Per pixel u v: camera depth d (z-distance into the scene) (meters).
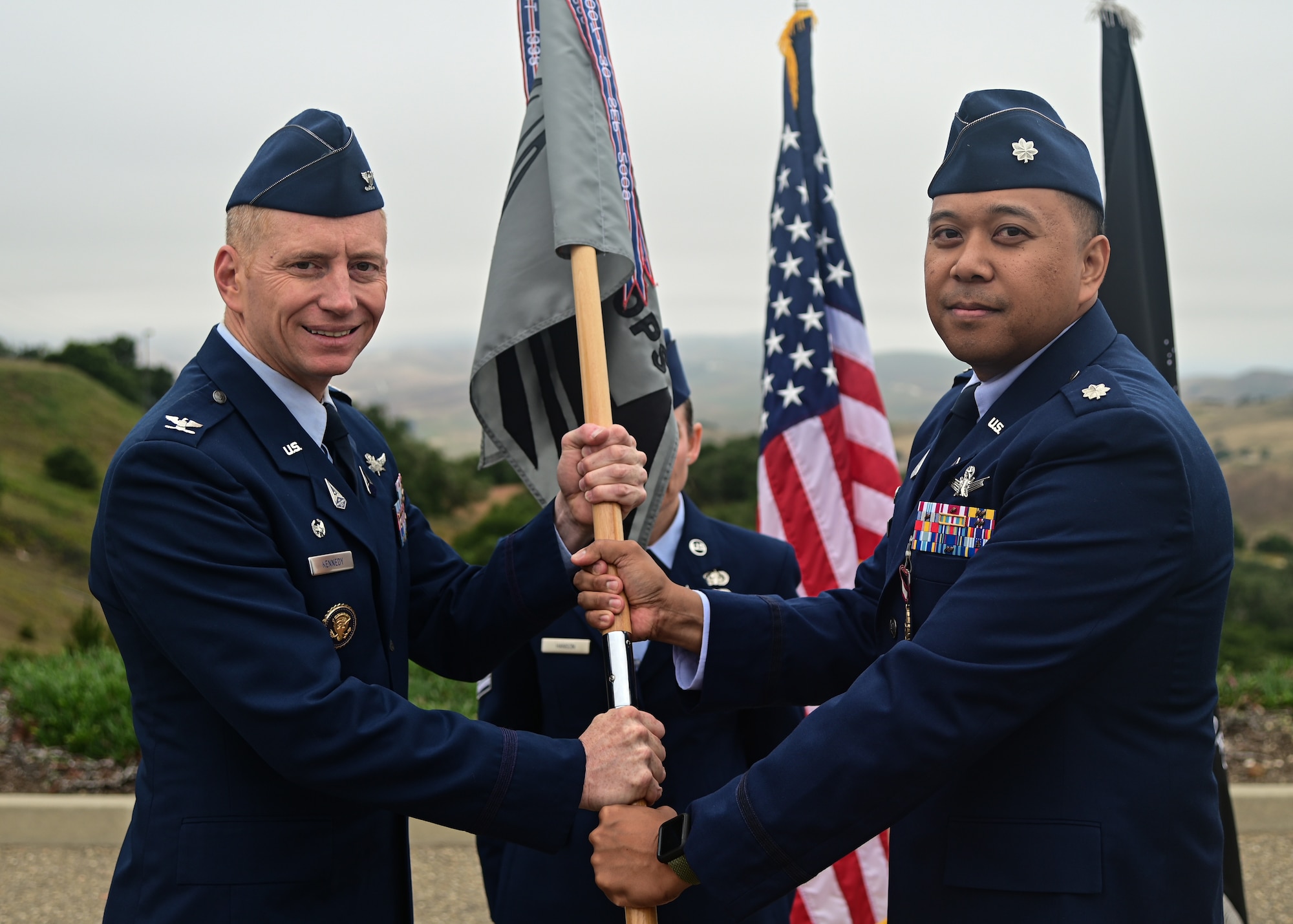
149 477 2.05
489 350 2.69
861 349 4.52
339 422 2.37
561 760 2.21
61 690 6.21
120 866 2.18
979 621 1.95
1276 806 5.29
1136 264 3.46
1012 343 2.10
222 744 2.13
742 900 2.08
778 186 4.60
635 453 2.57
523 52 2.79
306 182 2.15
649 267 2.75
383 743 2.07
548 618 2.62
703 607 2.54
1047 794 1.97
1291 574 23.14
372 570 2.32
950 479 2.20
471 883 4.82
